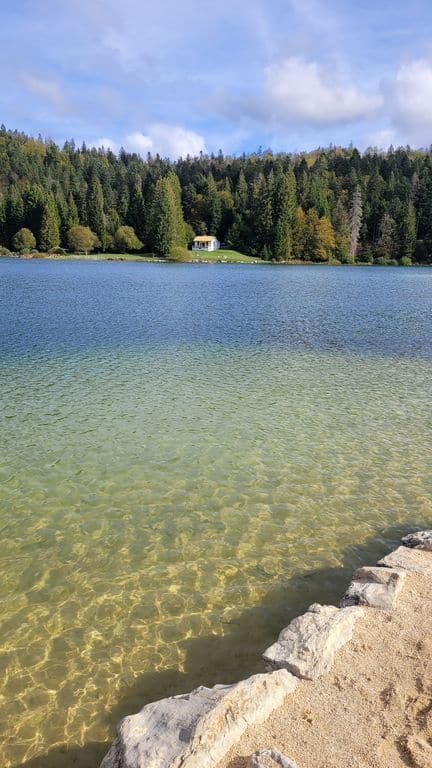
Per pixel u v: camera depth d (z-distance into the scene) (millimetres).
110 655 7105
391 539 9984
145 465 13070
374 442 14797
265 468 12992
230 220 147625
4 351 25844
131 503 11211
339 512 10945
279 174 138375
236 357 25641
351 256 129500
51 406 17469
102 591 8406
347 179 150250
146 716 5301
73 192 142750
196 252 133875
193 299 50500
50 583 8609
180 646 7254
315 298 53906
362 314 42875
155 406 17609
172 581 8664
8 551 9461
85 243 128000
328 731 4992
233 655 7074
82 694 6508
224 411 17219
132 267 100562
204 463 13219
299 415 17000
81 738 5945
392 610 6828
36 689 6578
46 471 12688
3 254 123812
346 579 8742
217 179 175875
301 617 6637
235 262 123250
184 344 28562
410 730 5000
